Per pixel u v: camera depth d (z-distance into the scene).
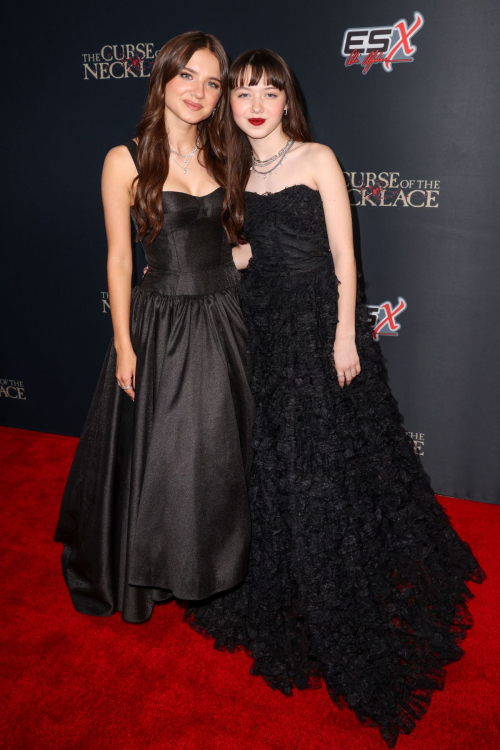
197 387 1.75
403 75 2.22
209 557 1.78
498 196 2.26
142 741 1.63
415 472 2.03
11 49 2.63
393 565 1.85
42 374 3.15
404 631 1.80
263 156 1.76
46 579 2.24
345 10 2.21
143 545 1.79
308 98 2.34
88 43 2.53
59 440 3.19
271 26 2.30
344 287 1.74
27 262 2.96
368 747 1.61
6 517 2.58
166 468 1.75
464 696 1.74
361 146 2.34
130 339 1.85
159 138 1.71
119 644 1.96
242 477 1.80
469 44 2.12
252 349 1.83
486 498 2.65
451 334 2.47
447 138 2.24
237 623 1.92
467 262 2.36
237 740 1.63
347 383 1.80
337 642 1.72
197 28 2.39
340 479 1.75
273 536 1.80
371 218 2.42
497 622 1.99
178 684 1.81
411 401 2.60
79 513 2.07
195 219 1.77
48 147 2.73
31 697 1.77
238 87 1.65
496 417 2.52
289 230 1.73
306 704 1.74
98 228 2.80
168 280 1.80
